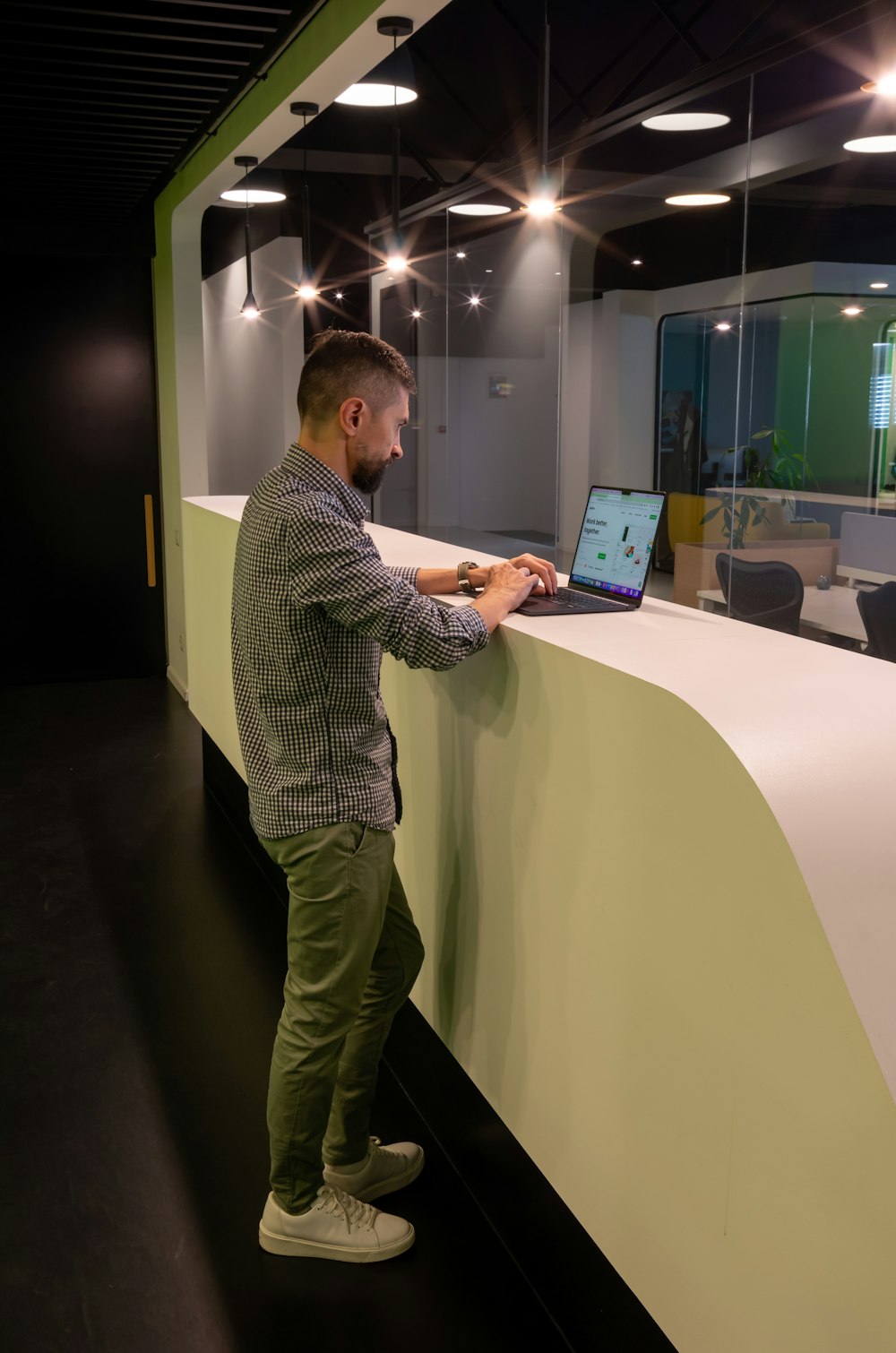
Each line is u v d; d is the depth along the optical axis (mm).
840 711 1332
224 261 8461
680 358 4164
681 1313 1459
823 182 3287
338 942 1866
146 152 4809
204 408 6012
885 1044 1072
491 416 5402
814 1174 1170
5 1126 2465
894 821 1187
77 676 6793
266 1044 2812
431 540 3049
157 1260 2066
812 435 3547
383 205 7625
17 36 3320
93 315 6430
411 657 1736
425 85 6062
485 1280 2020
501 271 5223
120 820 4418
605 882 1568
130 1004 3008
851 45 2621
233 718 3971
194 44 3510
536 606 1976
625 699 1481
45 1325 1913
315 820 1819
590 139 3998
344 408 1806
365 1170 2197
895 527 3244
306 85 3430
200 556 4328
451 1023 2215
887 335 3203
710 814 1305
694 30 4961
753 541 3826
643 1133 1518
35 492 6520
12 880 3828
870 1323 1108
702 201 3932
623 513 2088
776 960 1204
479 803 1993
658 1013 1457
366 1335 1893
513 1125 1948
